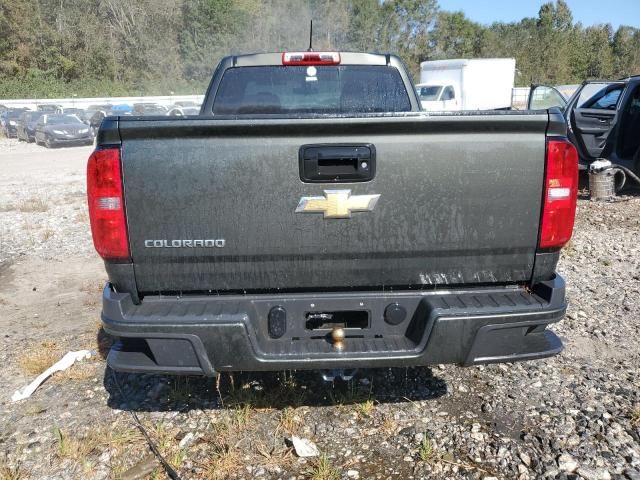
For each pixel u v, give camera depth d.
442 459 2.84
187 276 2.74
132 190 2.63
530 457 2.85
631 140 9.45
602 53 76.56
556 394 3.42
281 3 60.00
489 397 3.41
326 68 4.30
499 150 2.67
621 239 7.11
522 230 2.75
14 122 31.17
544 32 74.50
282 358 2.67
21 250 7.38
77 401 3.47
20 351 4.25
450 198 2.69
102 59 58.72
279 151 2.62
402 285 2.82
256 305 2.77
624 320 4.54
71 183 13.88
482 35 70.12
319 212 2.67
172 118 2.59
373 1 63.31
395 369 3.77
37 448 3.00
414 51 67.62
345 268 2.75
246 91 4.31
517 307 2.71
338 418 3.22
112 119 2.62
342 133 2.62
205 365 2.66
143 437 3.08
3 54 54.69
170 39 60.66
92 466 2.84
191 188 2.63
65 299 5.47
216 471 2.77
